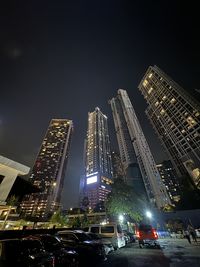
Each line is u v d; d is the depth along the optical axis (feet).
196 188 204.13
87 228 47.96
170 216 160.35
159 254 36.14
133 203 115.65
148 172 436.35
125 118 652.89
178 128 308.40
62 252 25.57
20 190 64.08
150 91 411.75
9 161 50.19
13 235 40.60
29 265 18.80
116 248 41.32
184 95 309.63
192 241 61.41
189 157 272.72
